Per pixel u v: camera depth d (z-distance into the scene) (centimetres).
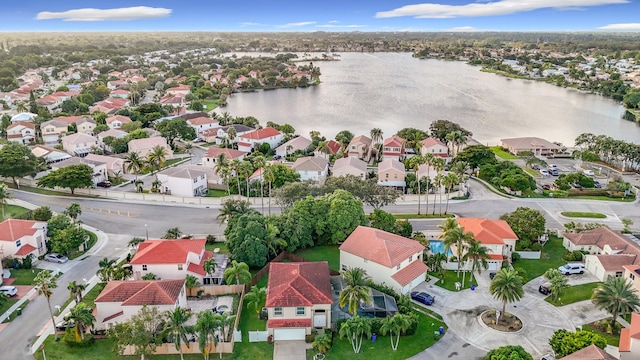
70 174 10825
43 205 10319
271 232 7819
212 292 6956
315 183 10206
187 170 11512
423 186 11700
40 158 12862
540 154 15375
